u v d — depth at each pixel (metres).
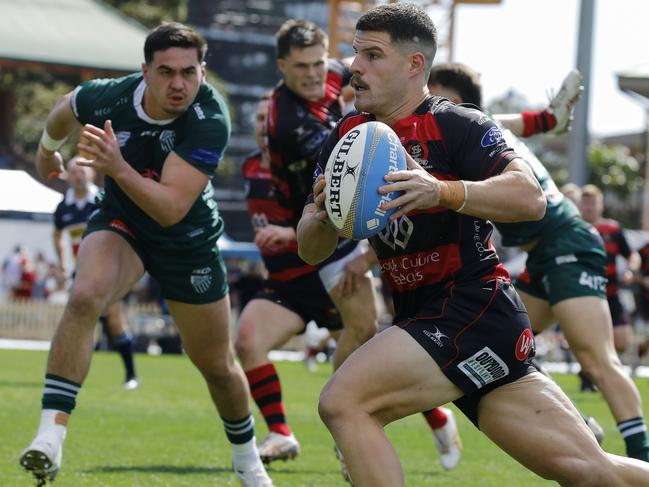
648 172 139.38
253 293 56.88
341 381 11.69
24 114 125.62
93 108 16.06
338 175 11.53
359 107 12.16
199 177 15.27
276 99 19.52
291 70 19.03
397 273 12.34
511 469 21.09
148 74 15.44
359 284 18.97
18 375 38.03
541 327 20.30
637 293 54.25
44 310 65.31
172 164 15.24
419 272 12.18
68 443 22.06
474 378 11.87
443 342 11.77
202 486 17.56
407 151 11.98
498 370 11.95
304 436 24.98
